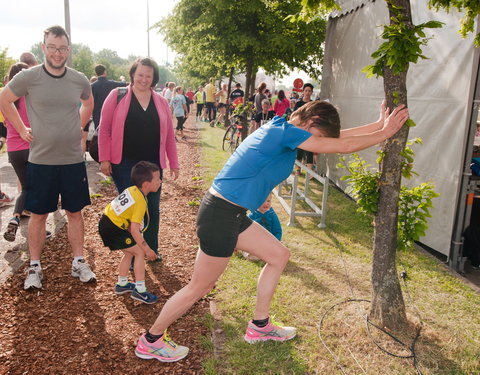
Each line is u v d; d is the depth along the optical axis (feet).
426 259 15.62
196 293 8.96
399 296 10.46
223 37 39.68
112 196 23.04
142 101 12.96
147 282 13.17
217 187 8.54
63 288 12.55
